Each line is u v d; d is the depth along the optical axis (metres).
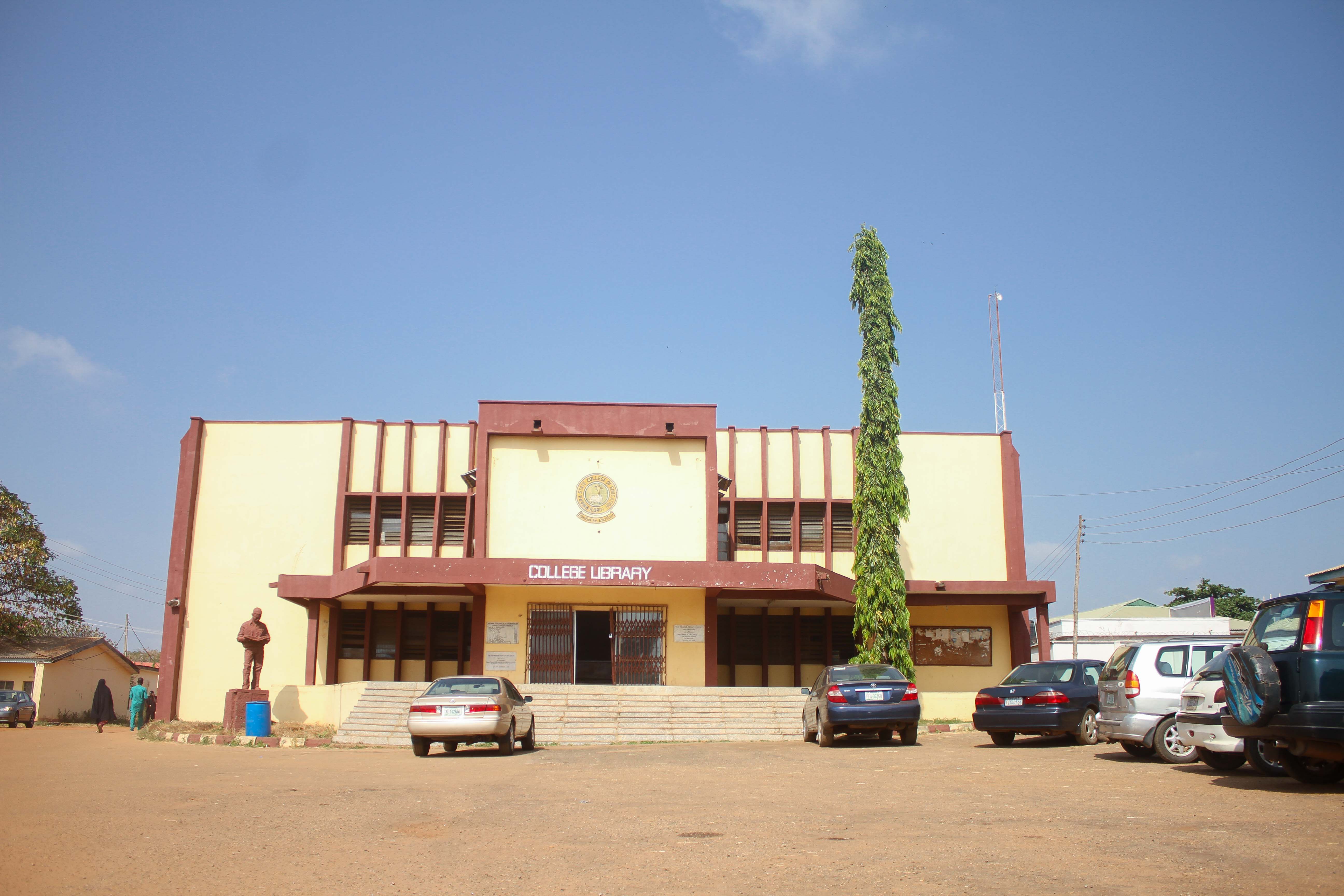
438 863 7.77
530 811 10.35
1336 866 6.95
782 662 32.84
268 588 32.22
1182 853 7.46
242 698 25.50
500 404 29.31
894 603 27.69
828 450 33.44
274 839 8.88
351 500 32.47
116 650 48.94
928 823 9.05
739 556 32.69
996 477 34.19
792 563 30.77
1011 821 9.09
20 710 37.50
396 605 31.84
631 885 6.94
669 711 24.81
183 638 31.83
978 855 7.57
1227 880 6.62
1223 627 51.28
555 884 7.03
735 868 7.36
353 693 25.33
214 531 32.50
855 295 29.81
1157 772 12.95
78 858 8.03
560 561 27.00
